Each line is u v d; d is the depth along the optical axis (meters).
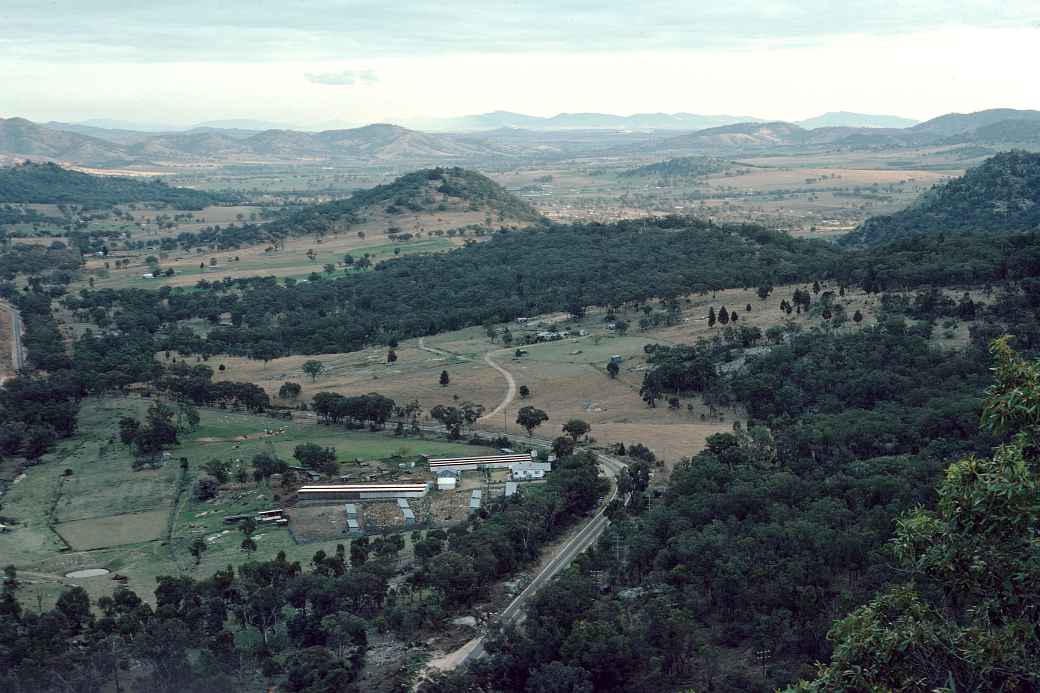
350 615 121.75
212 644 119.19
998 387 39.88
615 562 136.12
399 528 169.00
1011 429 40.72
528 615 120.56
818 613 103.00
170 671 114.38
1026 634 36.12
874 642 37.47
